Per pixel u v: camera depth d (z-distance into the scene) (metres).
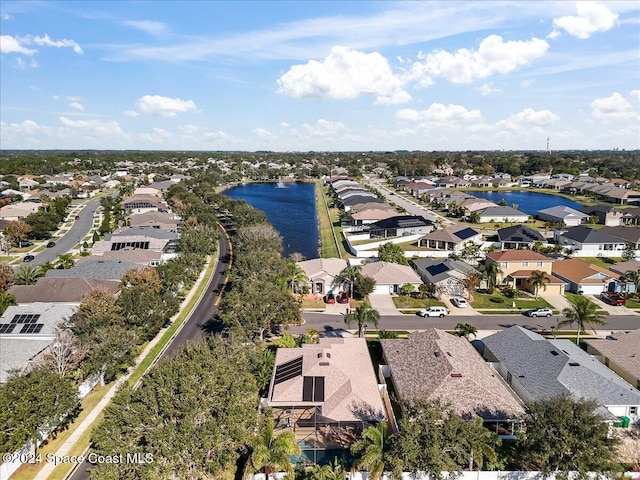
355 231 124.56
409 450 31.59
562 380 42.31
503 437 38.47
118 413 31.94
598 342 52.25
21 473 35.16
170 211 156.12
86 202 186.62
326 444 38.84
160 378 33.88
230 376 35.91
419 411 34.62
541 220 143.50
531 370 45.53
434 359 44.84
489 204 149.75
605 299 73.94
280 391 40.94
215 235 109.62
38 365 44.16
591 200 189.50
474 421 34.12
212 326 63.69
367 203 144.88
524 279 81.00
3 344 49.34
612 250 98.06
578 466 30.94
